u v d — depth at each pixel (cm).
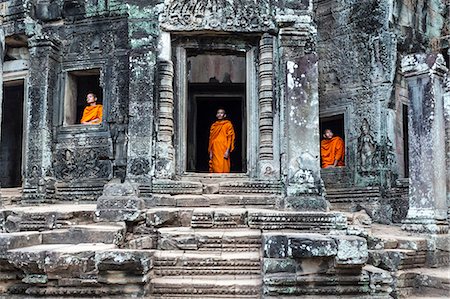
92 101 1451
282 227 945
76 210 986
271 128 1169
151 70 1167
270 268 752
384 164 1413
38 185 1370
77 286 722
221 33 1196
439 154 1023
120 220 949
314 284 749
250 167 1198
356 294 750
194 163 1573
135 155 1143
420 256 934
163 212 980
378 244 921
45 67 1406
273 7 1181
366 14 1484
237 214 966
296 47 1162
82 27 1444
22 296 727
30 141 1392
